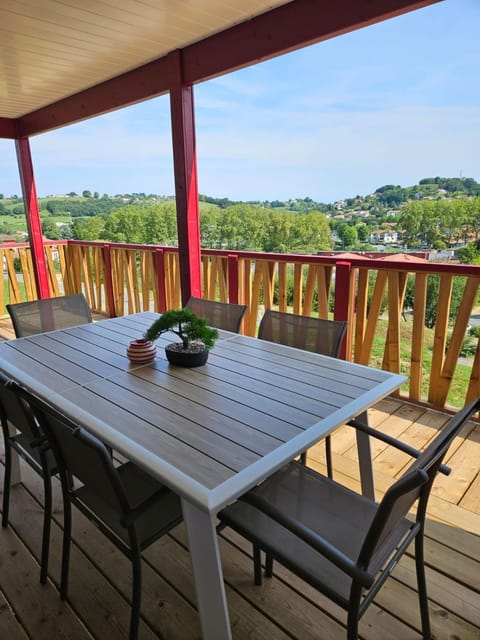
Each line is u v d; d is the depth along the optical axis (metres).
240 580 1.45
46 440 1.44
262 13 2.44
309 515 1.22
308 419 1.24
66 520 1.36
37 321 2.48
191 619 1.32
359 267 2.75
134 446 1.10
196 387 1.47
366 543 0.88
